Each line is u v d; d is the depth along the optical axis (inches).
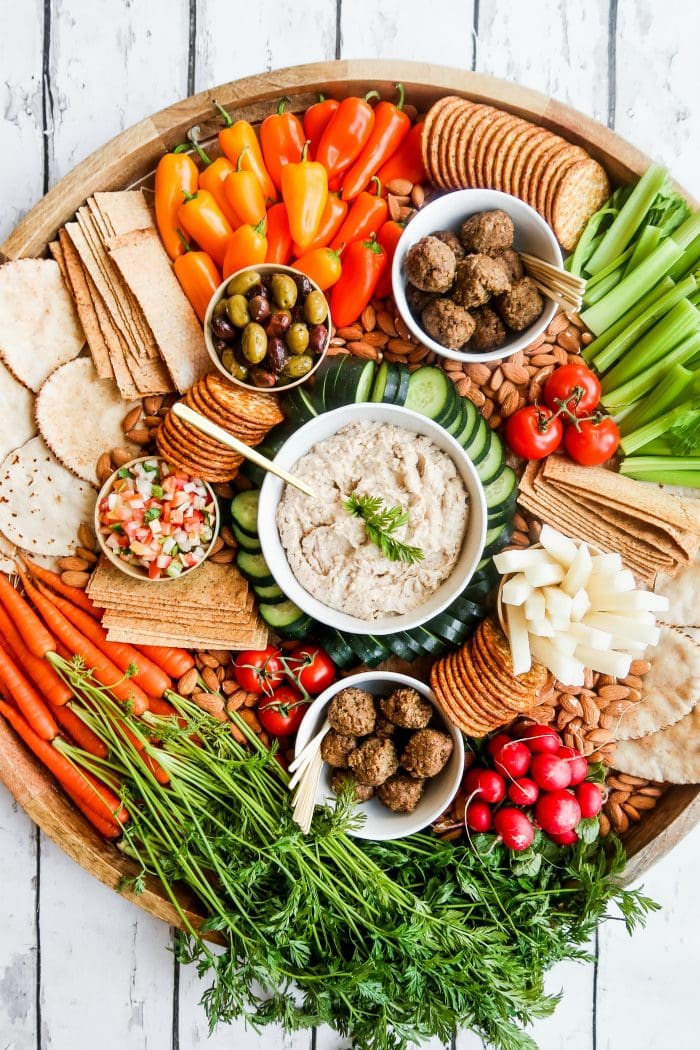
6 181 40.0
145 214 38.1
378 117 37.8
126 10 40.0
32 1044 40.8
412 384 38.1
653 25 40.8
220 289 36.8
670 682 38.8
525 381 38.7
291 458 37.4
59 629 38.4
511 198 36.9
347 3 40.2
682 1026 41.4
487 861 37.5
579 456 38.2
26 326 38.1
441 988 36.1
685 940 41.4
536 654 37.0
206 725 38.0
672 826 38.0
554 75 40.7
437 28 40.4
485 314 37.7
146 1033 40.8
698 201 38.1
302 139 38.1
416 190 38.6
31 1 39.8
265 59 40.2
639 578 38.8
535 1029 41.5
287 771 38.5
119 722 38.2
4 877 40.6
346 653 38.1
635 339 38.8
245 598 38.2
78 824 38.4
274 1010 36.5
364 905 36.7
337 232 38.8
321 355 37.3
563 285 36.9
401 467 37.0
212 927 36.1
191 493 37.8
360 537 36.9
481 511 36.6
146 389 38.2
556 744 38.5
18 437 38.9
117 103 40.1
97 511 37.8
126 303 37.9
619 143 37.4
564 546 36.6
